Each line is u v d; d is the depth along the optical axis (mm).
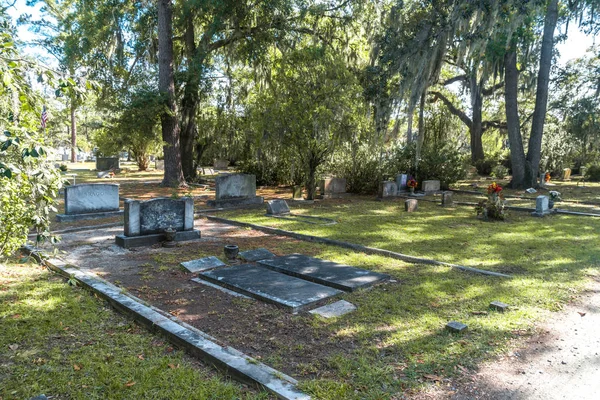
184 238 9297
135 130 18453
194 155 24062
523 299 5555
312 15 19109
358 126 15258
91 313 4836
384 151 20016
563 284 6215
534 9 14883
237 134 22219
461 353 4016
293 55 15289
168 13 18562
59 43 22922
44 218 4801
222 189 14320
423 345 4168
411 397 3262
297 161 18562
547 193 19656
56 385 3293
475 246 8859
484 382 3520
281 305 5227
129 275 6598
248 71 23438
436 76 16719
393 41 15523
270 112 15086
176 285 6137
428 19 15078
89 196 11773
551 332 4543
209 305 5336
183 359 3826
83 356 3787
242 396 3232
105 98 19219
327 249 8594
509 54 20531
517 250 8484
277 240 9469
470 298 5598
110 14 19391
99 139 29250
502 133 32500
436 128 24500
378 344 4219
